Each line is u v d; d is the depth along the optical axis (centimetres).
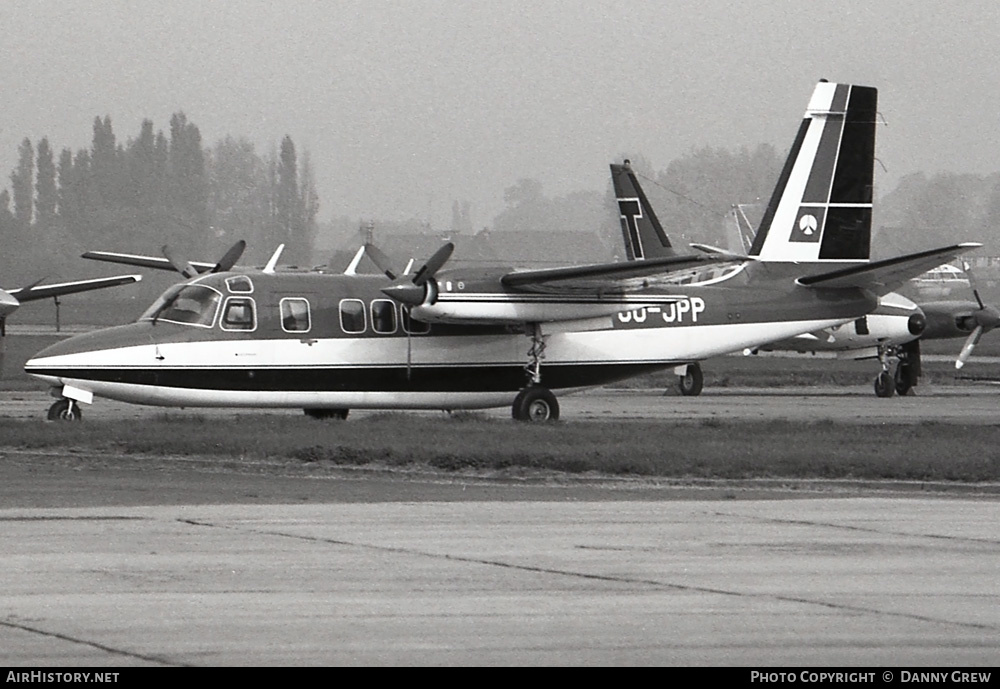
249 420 10119
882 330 15112
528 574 4712
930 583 4622
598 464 7775
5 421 9656
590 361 11325
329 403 10462
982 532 5684
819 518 6078
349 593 4394
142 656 3634
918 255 11419
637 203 16625
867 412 12669
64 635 3844
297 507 6219
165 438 8500
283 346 10150
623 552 5150
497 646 3784
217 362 9912
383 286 10688
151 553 5009
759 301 11988
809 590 4503
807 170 12288
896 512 6300
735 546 5300
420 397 10800
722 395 15650
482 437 8862
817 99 12269
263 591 4409
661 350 11600
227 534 5434
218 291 10088
